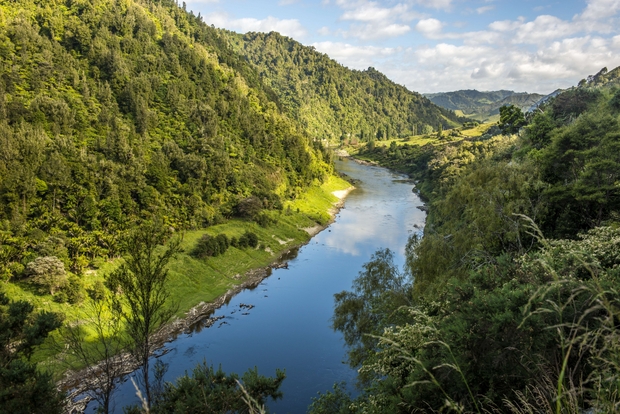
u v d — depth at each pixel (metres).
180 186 84.38
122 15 154.38
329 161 162.38
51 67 108.81
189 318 50.50
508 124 110.94
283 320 50.47
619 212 27.34
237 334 46.81
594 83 130.88
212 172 91.44
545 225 29.11
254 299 57.31
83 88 106.19
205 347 43.78
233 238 74.25
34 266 44.78
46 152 69.81
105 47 127.06
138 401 32.62
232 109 132.88
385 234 90.00
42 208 60.03
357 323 30.56
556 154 33.00
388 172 189.50
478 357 10.57
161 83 130.25
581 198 26.28
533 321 9.67
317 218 99.94
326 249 80.88
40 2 143.00
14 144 65.00
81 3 146.62
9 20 122.62
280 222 90.81
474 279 14.83
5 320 18.17
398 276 33.94
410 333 13.60
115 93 116.50
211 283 60.34
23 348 17.81
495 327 10.20
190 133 111.31
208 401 15.02
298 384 36.66
